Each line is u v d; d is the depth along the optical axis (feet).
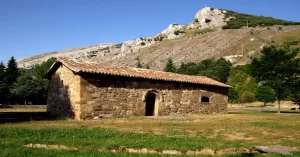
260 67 113.91
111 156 25.90
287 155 28.94
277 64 110.42
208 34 506.48
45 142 30.91
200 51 426.10
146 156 26.50
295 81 110.32
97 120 63.62
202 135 43.06
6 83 181.68
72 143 30.60
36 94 171.32
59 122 57.82
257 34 442.09
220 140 37.58
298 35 393.09
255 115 94.07
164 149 29.66
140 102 78.84
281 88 108.99
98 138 35.32
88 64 74.59
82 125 52.13
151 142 32.94
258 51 344.69
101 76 70.54
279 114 101.40
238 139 39.96
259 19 588.50
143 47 596.70
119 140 33.76
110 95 72.13
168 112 86.43
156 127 50.98
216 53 395.75
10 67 210.79
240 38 432.25
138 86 78.74
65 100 71.92
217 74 250.78
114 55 632.79
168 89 86.89
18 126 47.21
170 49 492.54
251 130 50.26
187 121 64.95
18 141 30.99
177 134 42.65
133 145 30.53
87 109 67.10
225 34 473.67
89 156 25.49
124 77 74.95
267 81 114.73
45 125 50.47
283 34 418.92
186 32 630.33
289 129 52.60
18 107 132.05
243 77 244.83
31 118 66.33
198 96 96.12
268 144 35.78
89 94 67.92
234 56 344.90
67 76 71.97
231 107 177.99
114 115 72.64
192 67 290.76
